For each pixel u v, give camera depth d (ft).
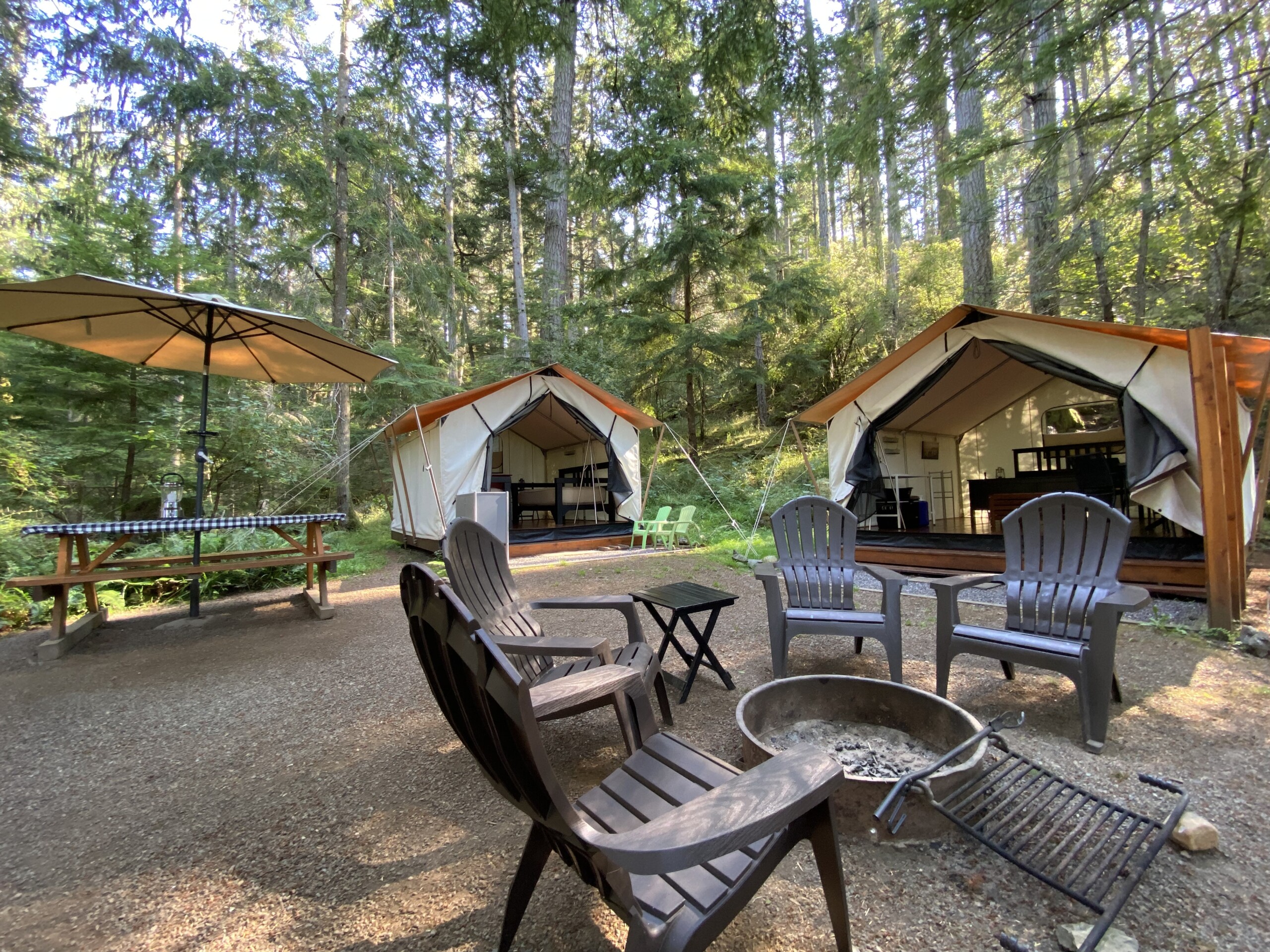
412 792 7.22
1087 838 5.51
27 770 8.00
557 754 8.09
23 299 14.03
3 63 26.13
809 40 18.69
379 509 44.39
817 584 10.82
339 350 18.51
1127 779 6.99
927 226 47.85
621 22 23.18
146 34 29.45
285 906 5.28
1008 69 17.76
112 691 10.89
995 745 6.75
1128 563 16.05
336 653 13.00
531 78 23.17
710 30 18.71
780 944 4.71
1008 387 25.34
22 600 16.12
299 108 31.96
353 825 6.54
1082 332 16.34
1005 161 27.61
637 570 22.30
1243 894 5.14
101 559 14.83
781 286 38.52
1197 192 21.65
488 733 3.92
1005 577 9.56
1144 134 19.62
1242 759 7.39
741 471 41.04
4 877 5.77
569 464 39.17
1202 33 17.99
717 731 8.61
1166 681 10.13
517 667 8.15
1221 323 27.25
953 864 5.61
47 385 25.38
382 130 34.88
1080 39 16.85
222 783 7.55
